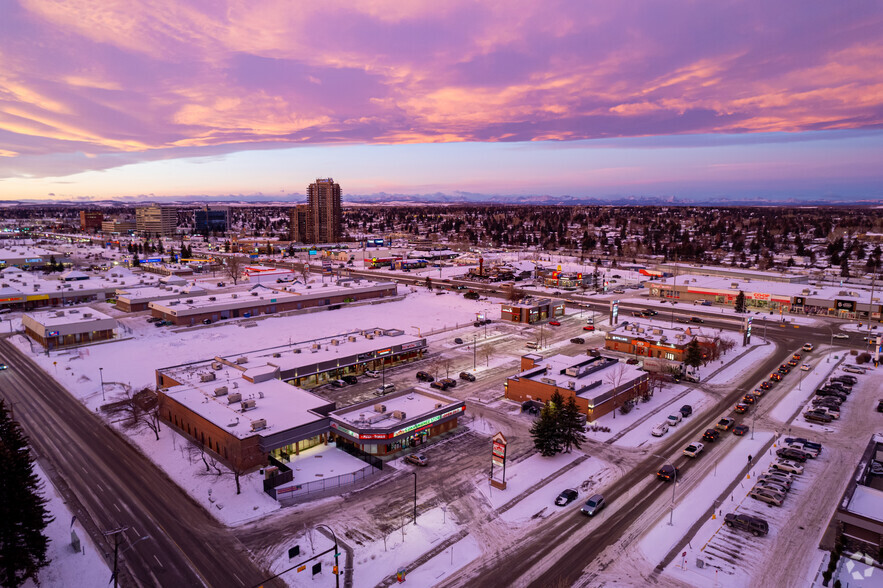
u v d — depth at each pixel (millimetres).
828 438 74062
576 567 47156
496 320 149875
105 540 50469
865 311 148500
